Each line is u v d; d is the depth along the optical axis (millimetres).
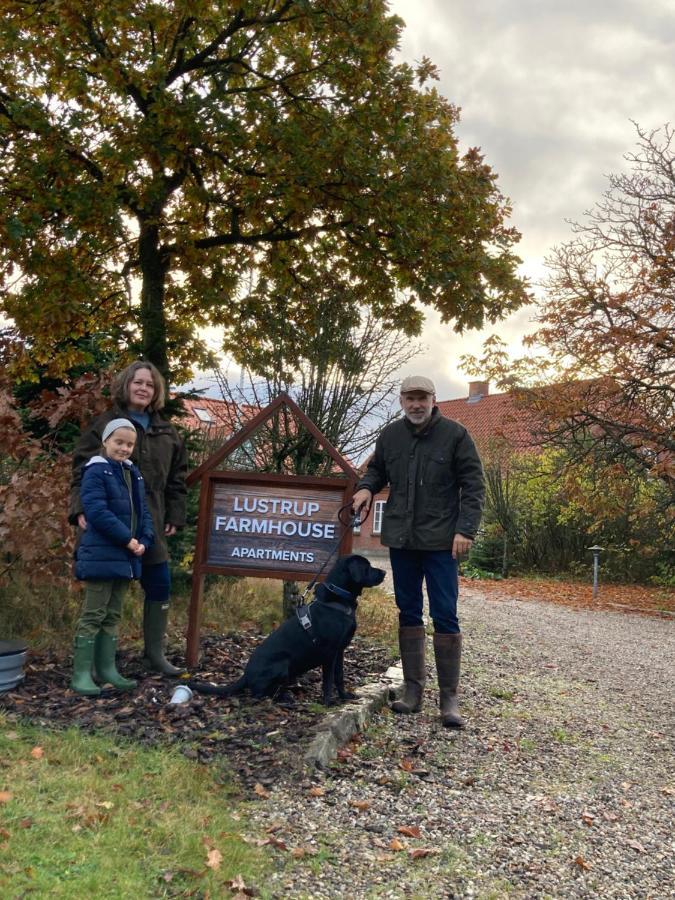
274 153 8023
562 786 4156
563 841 3457
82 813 3059
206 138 7887
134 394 4992
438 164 8383
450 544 5016
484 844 3332
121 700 4527
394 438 5211
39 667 5098
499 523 21859
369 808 3523
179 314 10391
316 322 8289
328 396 8258
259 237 9047
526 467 22078
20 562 5977
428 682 6023
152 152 7500
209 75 8609
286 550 5598
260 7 8078
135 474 4824
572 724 5508
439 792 3838
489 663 7551
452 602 5051
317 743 3992
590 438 16078
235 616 7461
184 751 3857
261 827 3213
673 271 14109
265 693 4602
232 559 5625
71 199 7363
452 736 4754
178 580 7820
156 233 8547
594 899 2975
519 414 16672
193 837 2980
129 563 4691
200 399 8656
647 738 5371
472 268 8781
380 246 9094
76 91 7973
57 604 6363
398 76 8414
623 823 3748
